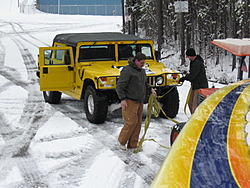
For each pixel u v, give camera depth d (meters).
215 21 18.72
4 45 25.34
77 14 73.00
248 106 3.07
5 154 5.59
